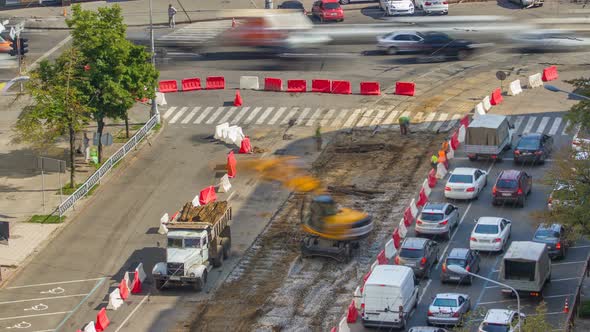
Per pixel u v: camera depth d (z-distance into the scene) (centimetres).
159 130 15538
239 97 16375
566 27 19300
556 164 12162
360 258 11588
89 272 11725
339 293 10906
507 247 11481
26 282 11538
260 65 18112
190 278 11031
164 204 13262
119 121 15938
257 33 18812
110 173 14162
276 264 11600
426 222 11688
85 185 13525
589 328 9794
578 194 10631
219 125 15162
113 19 14425
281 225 12494
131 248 12225
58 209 13012
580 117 11525
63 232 12656
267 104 16375
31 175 14262
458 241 11744
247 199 13200
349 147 14625
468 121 14938
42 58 18450
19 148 15138
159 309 10806
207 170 14162
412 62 18075
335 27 19550
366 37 19225
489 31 19125
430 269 11000
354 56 18388
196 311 10725
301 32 18912
